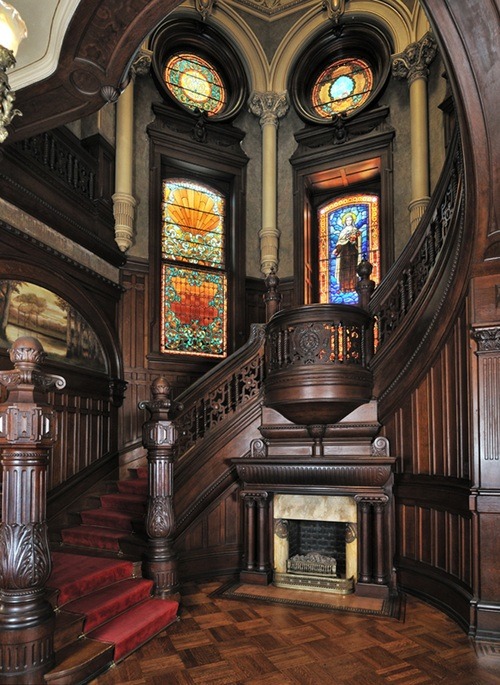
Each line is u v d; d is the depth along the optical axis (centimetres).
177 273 860
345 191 945
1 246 544
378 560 496
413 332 523
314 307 513
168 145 859
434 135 804
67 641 349
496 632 390
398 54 833
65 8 358
